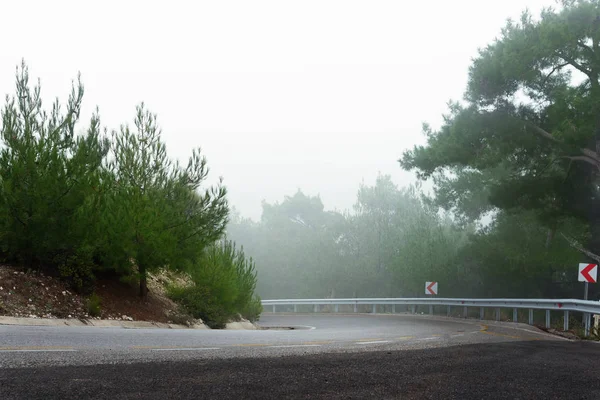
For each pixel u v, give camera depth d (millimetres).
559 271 36469
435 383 5523
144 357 6527
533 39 27922
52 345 7199
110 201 17484
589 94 26328
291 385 5035
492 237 37125
